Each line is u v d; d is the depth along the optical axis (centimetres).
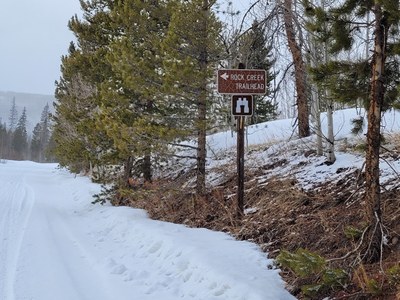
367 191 507
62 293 580
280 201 823
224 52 984
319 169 923
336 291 469
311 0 771
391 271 425
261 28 776
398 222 545
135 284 611
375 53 501
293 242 645
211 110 1030
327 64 546
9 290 588
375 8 499
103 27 1402
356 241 537
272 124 1762
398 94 540
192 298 534
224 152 1515
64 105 1953
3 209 1384
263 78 805
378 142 502
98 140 1276
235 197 964
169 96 985
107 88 1155
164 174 1543
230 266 580
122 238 928
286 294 495
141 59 1015
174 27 947
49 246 852
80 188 2030
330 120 935
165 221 1038
